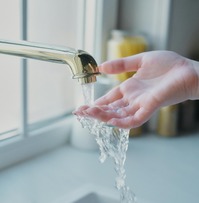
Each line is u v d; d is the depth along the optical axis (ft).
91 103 1.71
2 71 2.60
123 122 1.71
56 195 2.38
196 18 3.76
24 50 1.59
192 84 1.91
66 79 3.18
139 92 1.96
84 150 3.03
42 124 3.02
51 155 2.93
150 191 2.45
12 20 2.57
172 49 3.43
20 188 2.44
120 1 3.48
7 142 2.67
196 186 2.53
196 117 3.93
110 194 2.42
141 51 3.29
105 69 2.10
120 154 1.88
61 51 1.55
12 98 2.71
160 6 3.28
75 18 3.15
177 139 3.37
